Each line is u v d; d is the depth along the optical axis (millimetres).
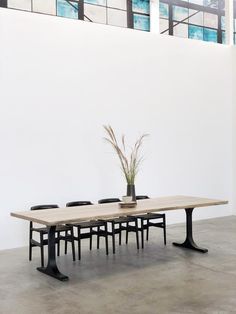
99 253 5762
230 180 8914
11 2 7488
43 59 6559
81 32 6941
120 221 5793
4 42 6203
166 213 7969
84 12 8250
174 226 7750
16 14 6301
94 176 7078
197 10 9547
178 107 8125
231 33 8977
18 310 3699
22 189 6363
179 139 8148
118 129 7367
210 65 8578
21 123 6355
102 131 7164
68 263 5242
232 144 8914
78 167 6910
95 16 8367
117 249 5984
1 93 6180
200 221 8227
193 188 8336
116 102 7340
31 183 6445
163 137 7930
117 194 7312
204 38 9680
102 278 4605
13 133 6281
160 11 9016
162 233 7078
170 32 9164
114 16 8578
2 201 6195
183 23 9352
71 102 6840
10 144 6258
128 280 4520
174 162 8078
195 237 6699
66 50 6785
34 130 6473
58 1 7980
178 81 8125
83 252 5840
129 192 5352
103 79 7191
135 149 7551
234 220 8289
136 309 3691
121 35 7398
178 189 8133
